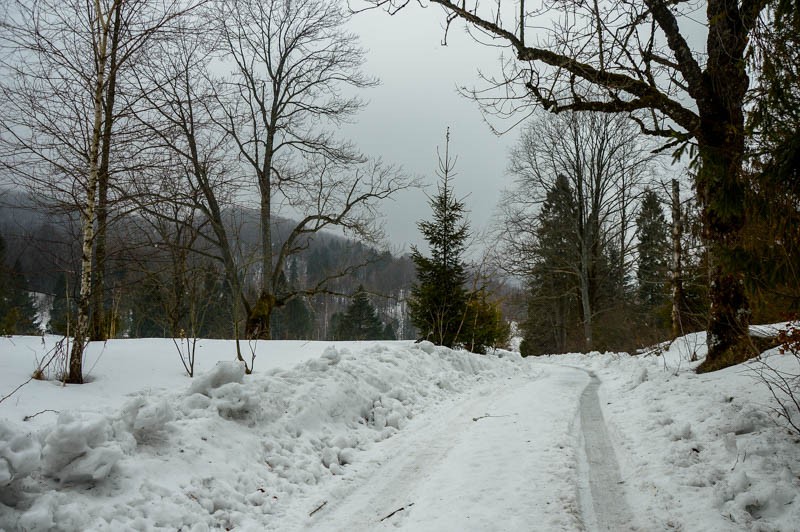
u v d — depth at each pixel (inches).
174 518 151.7
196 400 219.3
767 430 201.5
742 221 293.3
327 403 261.7
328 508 175.8
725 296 319.6
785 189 173.5
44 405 217.0
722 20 255.8
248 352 427.8
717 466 185.3
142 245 363.3
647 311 1081.4
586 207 1051.3
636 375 389.7
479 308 633.0
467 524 152.6
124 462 165.0
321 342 549.6
